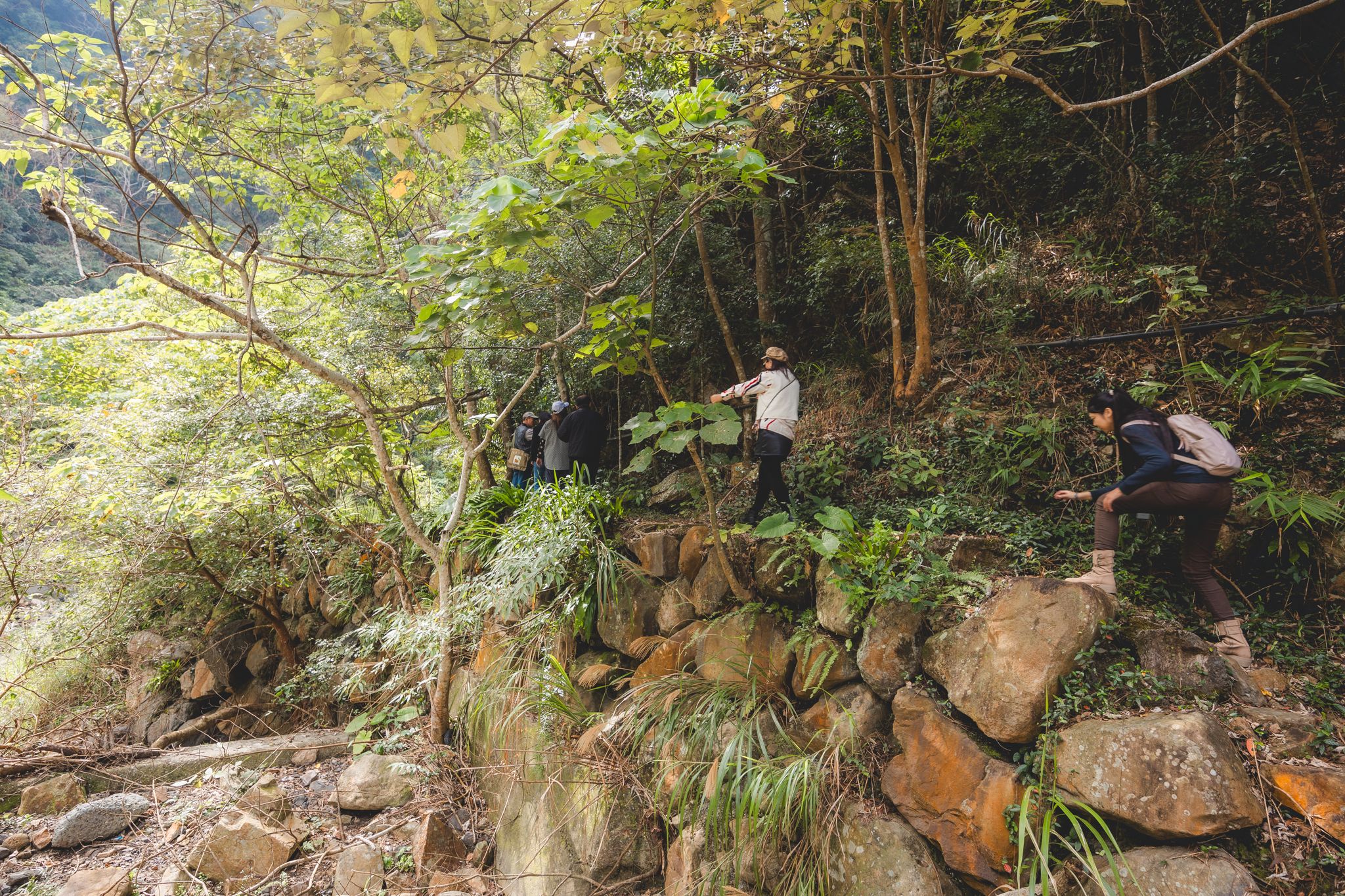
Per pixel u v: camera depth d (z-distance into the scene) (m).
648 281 6.36
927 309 5.21
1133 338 4.77
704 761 3.61
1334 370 4.04
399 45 2.06
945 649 3.27
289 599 8.88
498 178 3.67
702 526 4.69
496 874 4.66
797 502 5.14
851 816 3.29
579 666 5.00
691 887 3.54
